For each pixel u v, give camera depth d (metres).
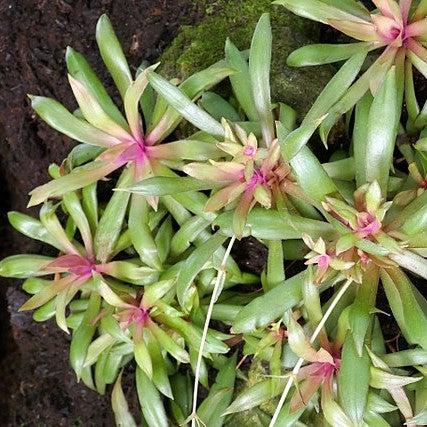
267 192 0.60
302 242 0.64
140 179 0.63
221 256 0.64
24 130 0.72
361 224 0.58
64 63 0.71
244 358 0.66
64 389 0.75
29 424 0.76
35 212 0.75
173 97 0.61
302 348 0.60
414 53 0.61
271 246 0.62
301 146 0.58
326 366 0.61
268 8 0.67
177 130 0.66
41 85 0.71
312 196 0.59
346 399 0.59
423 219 0.58
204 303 0.66
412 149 0.63
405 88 0.62
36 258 0.68
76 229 0.71
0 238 0.77
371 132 0.59
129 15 0.69
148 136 0.63
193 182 0.61
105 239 0.65
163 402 0.68
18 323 0.75
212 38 0.67
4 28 0.71
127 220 0.67
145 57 0.69
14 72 0.71
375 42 0.61
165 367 0.66
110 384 0.73
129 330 0.66
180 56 0.67
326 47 0.62
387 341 0.64
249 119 0.63
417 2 0.62
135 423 0.69
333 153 0.65
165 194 0.61
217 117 0.64
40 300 0.66
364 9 0.62
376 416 0.60
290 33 0.66
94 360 0.66
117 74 0.64
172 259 0.65
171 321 0.65
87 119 0.63
